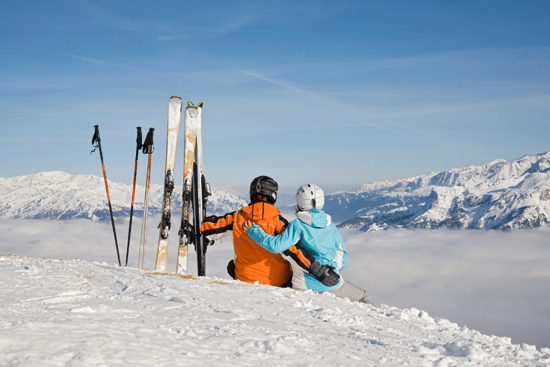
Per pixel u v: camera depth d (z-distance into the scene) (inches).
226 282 222.7
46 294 136.6
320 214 239.3
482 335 153.4
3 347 66.1
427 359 101.3
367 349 104.8
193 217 389.7
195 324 107.1
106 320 99.2
